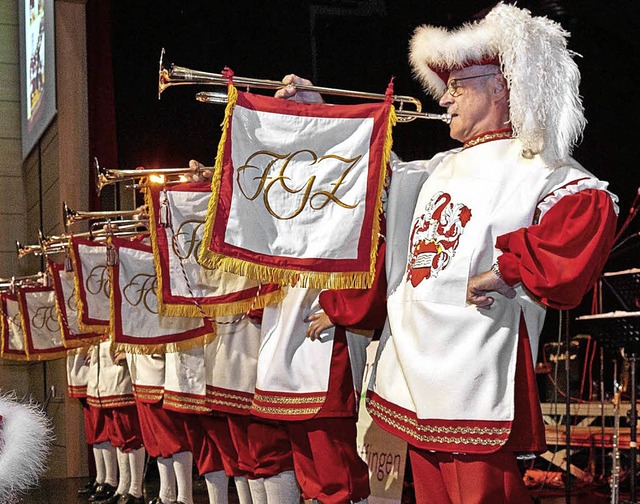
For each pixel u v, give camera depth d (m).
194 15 7.74
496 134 2.47
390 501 4.00
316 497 3.20
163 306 4.12
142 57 8.14
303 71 7.05
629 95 6.13
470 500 2.24
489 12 2.48
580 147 6.22
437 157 2.71
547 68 2.30
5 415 1.98
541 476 5.67
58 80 9.29
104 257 5.60
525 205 2.31
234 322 4.30
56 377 9.91
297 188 2.66
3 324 8.02
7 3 12.48
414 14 6.42
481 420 2.23
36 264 11.24
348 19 6.81
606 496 5.04
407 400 2.44
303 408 3.20
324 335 3.23
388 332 2.61
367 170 2.67
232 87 2.65
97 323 5.56
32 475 1.95
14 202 12.17
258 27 7.36
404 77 6.51
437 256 2.38
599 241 2.15
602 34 6.14
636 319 3.72
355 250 2.66
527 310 2.33
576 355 5.79
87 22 8.70
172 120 7.97
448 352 2.30
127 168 8.24
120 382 6.08
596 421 5.77
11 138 12.27
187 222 4.21
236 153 2.63
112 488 6.71
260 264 2.62
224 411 4.25
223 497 4.66
